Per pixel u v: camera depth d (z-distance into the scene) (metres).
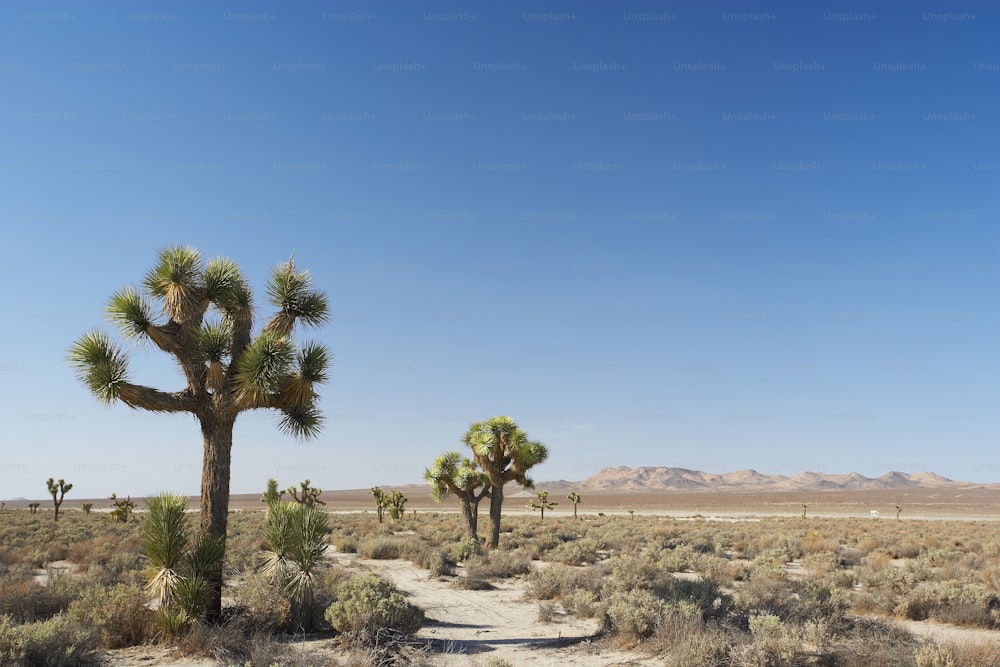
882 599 15.63
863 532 47.06
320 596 14.24
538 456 31.23
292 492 50.94
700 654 10.24
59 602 14.19
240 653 11.23
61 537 34.25
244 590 14.20
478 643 12.87
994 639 12.64
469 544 29.28
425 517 72.38
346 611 12.29
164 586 12.33
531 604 17.95
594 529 48.47
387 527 50.66
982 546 32.12
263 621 12.83
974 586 15.62
